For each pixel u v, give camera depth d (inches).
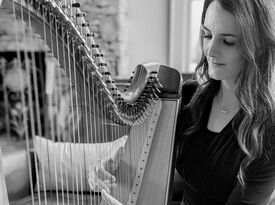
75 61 25.0
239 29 30.4
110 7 107.9
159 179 39.2
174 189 56.1
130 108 36.2
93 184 33.7
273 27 31.2
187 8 110.7
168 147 40.5
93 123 32.4
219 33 31.2
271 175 33.9
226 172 36.4
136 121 39.2
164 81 42.6
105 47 110.6
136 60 116.5
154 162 40.1
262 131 33.6
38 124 33.2
